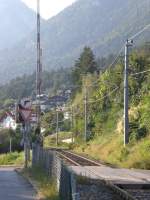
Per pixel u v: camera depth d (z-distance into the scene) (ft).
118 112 251.19
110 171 99.40
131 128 174.60
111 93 269.44
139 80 235.20
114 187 65.62
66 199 48.06
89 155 182.50
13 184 75.72
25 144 118.93
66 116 440.86
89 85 325.42
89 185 70.38
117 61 301.63
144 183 73.10
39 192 62.95
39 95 175.63
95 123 276.00
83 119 310.45
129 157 134.41
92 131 276.00
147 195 64.13
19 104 112.78
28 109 111.65
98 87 306.76
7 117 422.82
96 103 286.87
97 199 59.93
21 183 77.46
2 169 119.44
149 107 184.85
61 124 435.12
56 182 63.46
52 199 55.21
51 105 524.11
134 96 229.86
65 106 468.34
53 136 406.00
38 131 170.19
